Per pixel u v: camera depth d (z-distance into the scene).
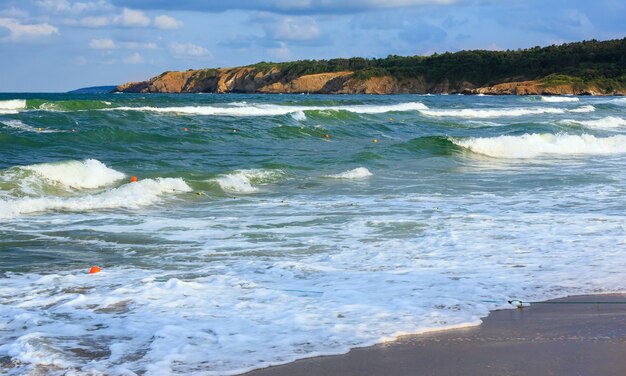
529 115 49.09
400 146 24.44
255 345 5.68
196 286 7.65
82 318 6.49
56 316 6.56
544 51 158.50
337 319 6.39
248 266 8.67
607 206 13.27
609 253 9.18
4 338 5.91
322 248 9.81
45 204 12.98
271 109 43.19
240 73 176.25
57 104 38.97
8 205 12.58
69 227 11.33
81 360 5.37
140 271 8.55
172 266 8.82
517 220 11.77
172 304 6.95
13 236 10.59
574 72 138.38
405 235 10.66
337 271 8.38
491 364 5.20
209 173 16.97
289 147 24.80
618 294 7.26
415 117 43.62
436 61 163.75
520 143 25.33
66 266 8.87
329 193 15.45
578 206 13.30
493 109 53.03
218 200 14.41
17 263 8.99
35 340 5.75
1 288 7.69
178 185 15.33
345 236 10.65
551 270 8.30
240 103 49.91
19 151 20.77
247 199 14.58
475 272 8.26
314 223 11.73
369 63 177.50
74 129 26.70
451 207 13.34
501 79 149.88
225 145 24.67
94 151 21.52
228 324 6.25
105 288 7.66
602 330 6.03
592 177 17.89
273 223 11.76
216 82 178.12
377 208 13.27
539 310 6.68
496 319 6.39
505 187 16.25
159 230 11.16
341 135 30.00
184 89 181.25
